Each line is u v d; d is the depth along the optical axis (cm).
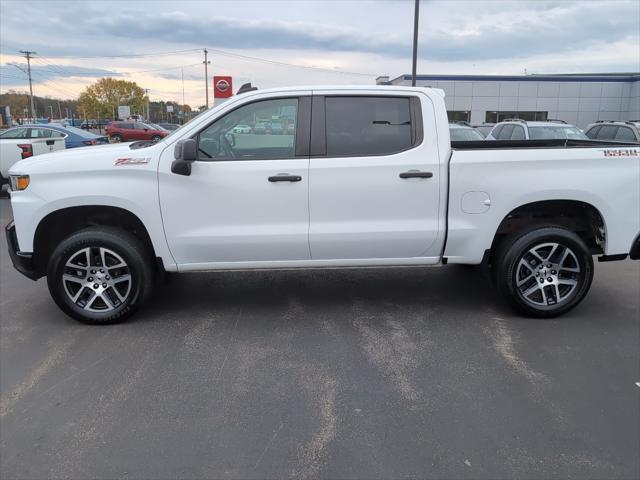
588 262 478
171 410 341
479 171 461
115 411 340
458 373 389
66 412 340
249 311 514
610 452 297
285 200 459
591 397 355
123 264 466
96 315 472
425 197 465
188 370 395
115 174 451
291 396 358
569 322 485
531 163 461
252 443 307
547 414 335
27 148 1180
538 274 484
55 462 291
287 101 462
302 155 460
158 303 537
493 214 468
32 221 454
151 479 277
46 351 428
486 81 3606
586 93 3622
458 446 303
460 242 475
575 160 463
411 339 449
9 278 634
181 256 469
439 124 467
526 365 401
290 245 467
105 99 10669
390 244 472
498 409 341
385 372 391
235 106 458
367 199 462
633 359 411
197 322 487
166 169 452
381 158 459
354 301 542
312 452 298
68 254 459
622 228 476
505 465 287
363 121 464
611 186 466
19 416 335
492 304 532
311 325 480
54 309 524
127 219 487
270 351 427
